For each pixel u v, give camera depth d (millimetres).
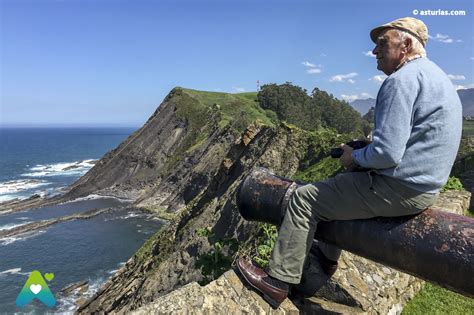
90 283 27578
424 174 2627
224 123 56906
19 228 39719
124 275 23266
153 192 51281
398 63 2791
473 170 10273
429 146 2592
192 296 3123
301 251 3074
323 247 3871
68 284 27344
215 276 4734
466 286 2646
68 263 30984
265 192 3381
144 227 40500
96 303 22391
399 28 2766
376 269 4438
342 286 3865
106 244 35375
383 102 2600
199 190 43688
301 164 18922
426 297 5047
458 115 2656
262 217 3420
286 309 3348
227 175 22203
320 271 3900
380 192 2746
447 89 2635
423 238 2766
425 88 2568
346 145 3045
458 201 7098
